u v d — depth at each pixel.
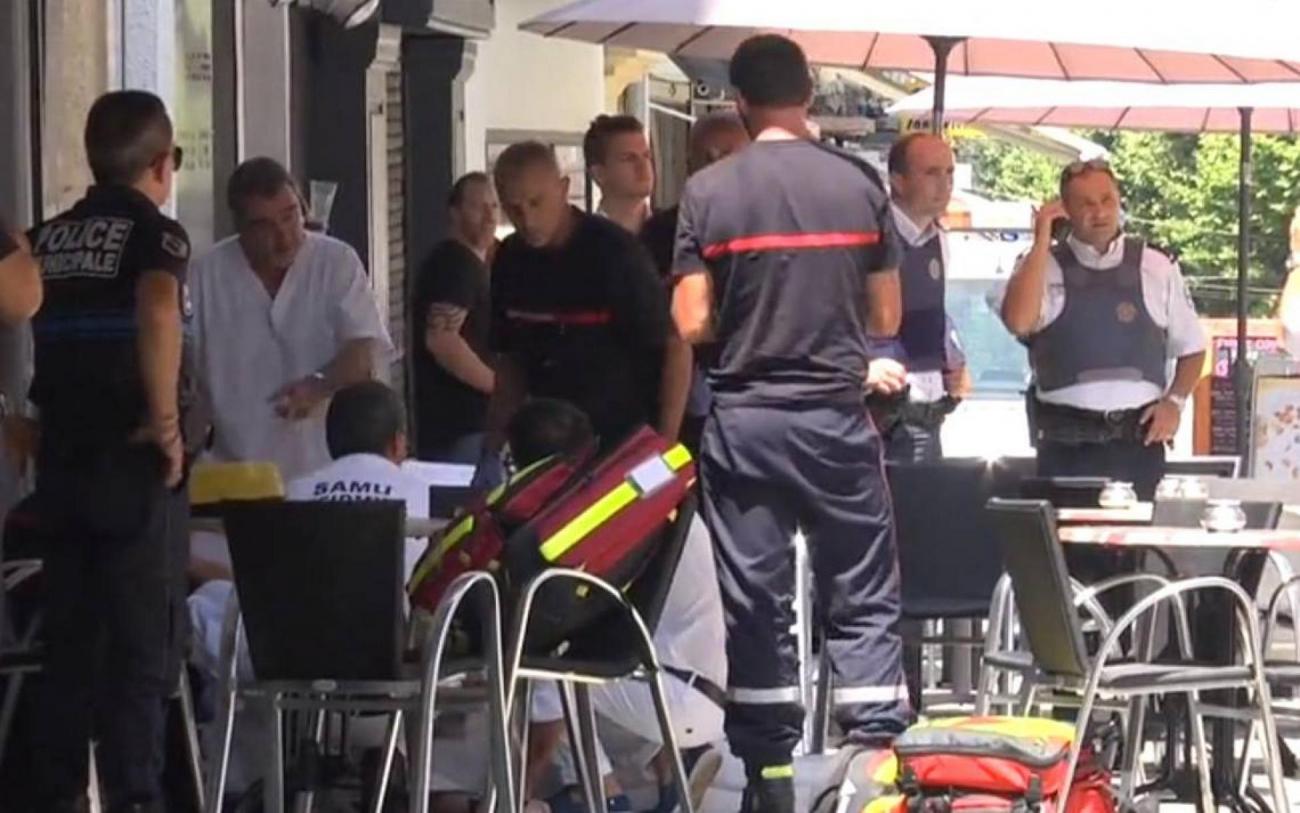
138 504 9.50
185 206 15.62
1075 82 17.72
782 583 10.70
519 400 11.55
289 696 9.02
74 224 9.62
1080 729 9.85
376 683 8.91
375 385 10.52
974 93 19.67
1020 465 13.22
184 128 15.52
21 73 12.52
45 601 9.63
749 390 10.70
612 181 13.66
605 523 9.27
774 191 10.66
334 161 19.30
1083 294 13.38
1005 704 12.55
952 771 9.86
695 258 10.77
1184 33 12.57
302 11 18.66
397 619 8.86
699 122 13.87
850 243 10.68
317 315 12.23
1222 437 19.42
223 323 12.23
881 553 10.79
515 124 24.64
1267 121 21.58
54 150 12.98
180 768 10.29
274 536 8.85
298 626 8.91
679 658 10.64
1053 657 10.27
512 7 24.39
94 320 9.55
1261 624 11.34
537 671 9.16
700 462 10.94
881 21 12.65
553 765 10.75
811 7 12.75
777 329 10.64
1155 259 13.46
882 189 10.78
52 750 9.59
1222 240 46.09
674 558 9.60
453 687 9.23
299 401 12.01
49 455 9.59
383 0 19.42
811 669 12.38
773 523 10.68
